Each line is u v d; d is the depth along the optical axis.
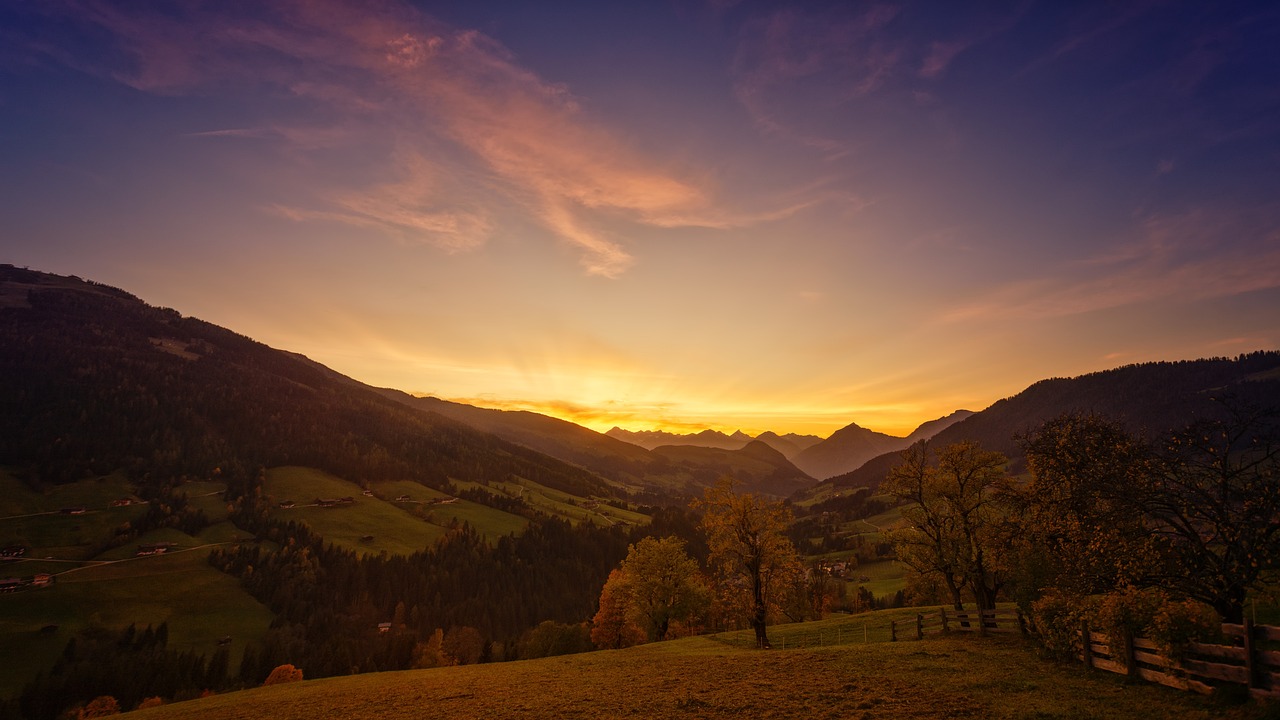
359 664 138.88
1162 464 24.00
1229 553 21.22
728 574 53.06
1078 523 26.08
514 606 190.38
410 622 176.00
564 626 91.19
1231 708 14.89
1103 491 25.02
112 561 184.88
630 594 72.38
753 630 62.28
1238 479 22.05
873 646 33.75
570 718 21.88
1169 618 17.88
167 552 195.62
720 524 51.91
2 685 118.81
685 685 26.33
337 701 29.55
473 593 198.12
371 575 199.12
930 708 18.55
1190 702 16.03
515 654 105.19
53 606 153.88
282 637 151.25
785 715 19.61
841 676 25.03
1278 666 14.65
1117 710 16.31
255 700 32.16
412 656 138.75
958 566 38.97
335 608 179.50
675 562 68.19
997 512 38.16
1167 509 23.81
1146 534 23.31
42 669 125.75
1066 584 26.83
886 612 62.25
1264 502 20.16
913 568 42.84
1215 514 22.17
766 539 50.81
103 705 105.19
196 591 173.62
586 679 30.36
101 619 151.50
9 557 177.25
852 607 127.06
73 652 131.88
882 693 21.19
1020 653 26.25
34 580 165.00
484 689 29.69
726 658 34.09
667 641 57.22
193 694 115.50
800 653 33.31
